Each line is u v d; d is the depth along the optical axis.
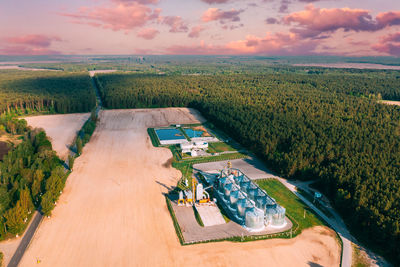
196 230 86.38
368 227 84.25
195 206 98.19
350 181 101.12
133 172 125.00
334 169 111.44
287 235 84.38
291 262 74.25
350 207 92.44
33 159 126.56
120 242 80.44
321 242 81.81
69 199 101.81
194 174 124.56
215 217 92.94
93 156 142.50
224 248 78.81
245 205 90.19
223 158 141.88
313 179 118.75
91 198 102.88
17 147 135.88
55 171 108.50
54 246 78.25
